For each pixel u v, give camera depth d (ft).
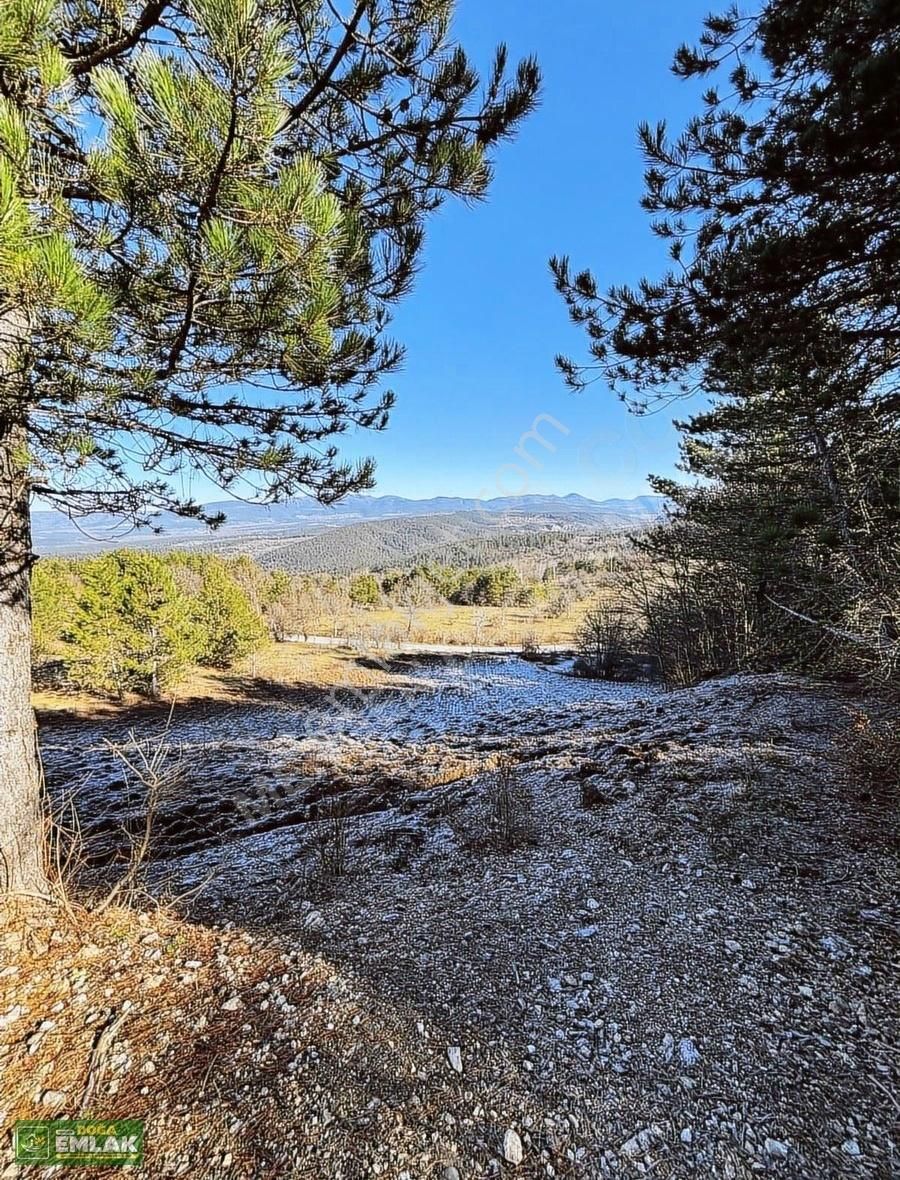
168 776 10.03
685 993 5.68
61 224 4.96
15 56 4.06
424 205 8.66
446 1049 5.13
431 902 7.84
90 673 34.99
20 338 5.26
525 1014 5.54
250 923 7.47
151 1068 5.08
